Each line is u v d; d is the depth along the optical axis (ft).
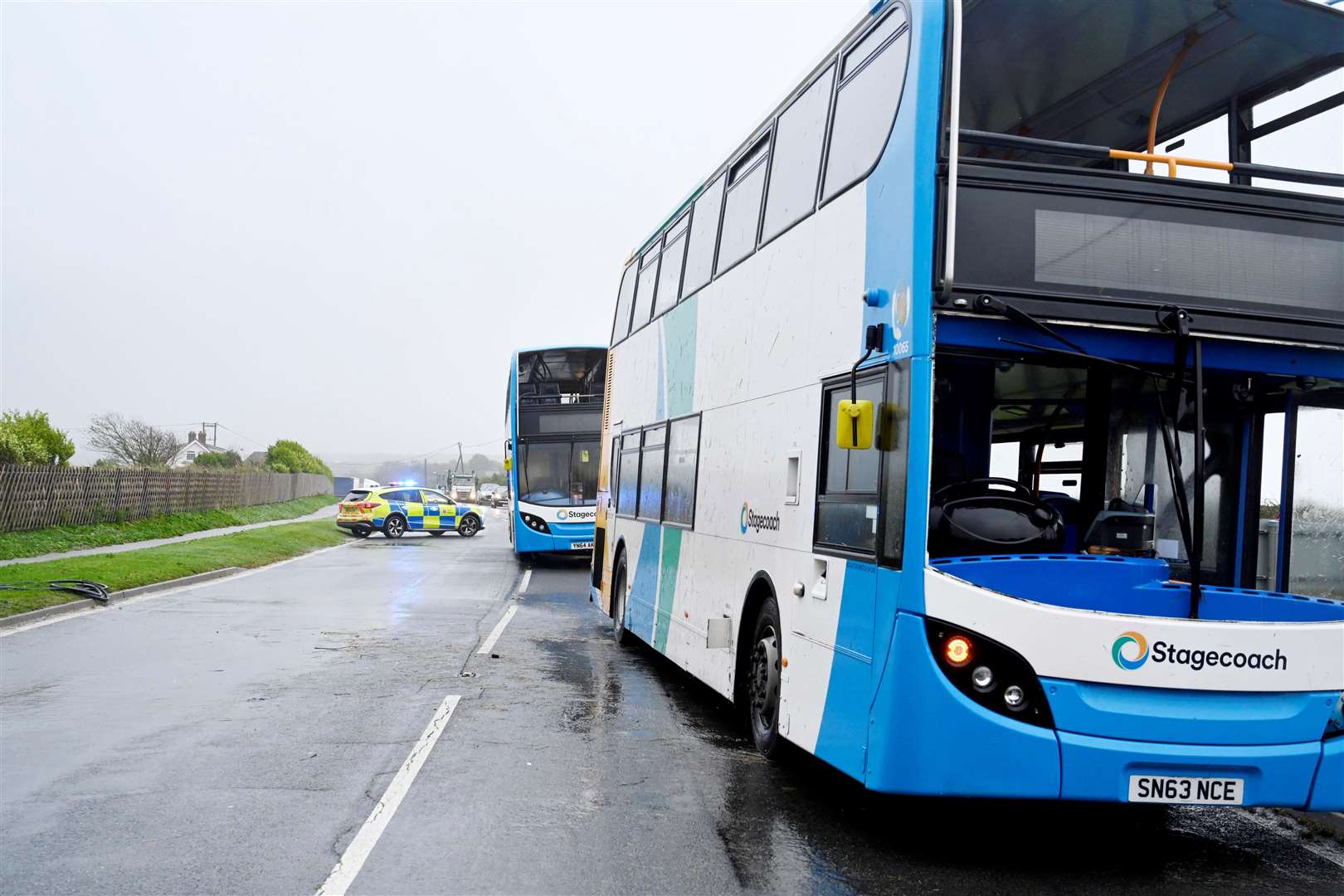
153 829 18.75
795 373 22.89
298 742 25.63
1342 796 16.83
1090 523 19.51
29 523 87.20
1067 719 16.40
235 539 102.12
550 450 86.02
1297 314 18.11
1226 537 19.88
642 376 41.27
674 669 38.58
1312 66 20.83
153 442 201.67
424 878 16.48
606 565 47.37
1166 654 16.46
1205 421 20.11
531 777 22.82
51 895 15.49
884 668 17.39
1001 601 16.57
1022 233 17.39
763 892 16.26
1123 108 23.53
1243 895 16.84
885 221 18.51
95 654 39.22
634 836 18.89
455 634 46.70
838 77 21.98
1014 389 20.85
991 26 20.34
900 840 19.39
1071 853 18.99
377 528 139.44
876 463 18.34
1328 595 19.07
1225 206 18.17
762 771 23.89
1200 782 16.52
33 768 22.91
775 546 23.63
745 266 27.22
